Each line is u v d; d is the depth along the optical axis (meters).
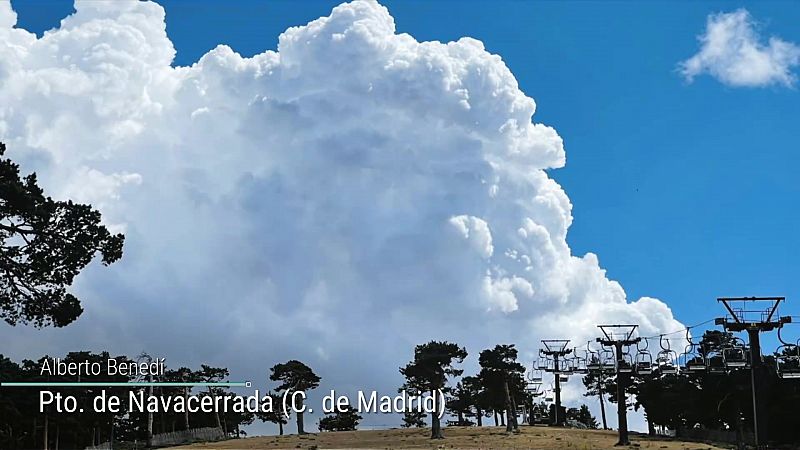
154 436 114.75
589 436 111.69
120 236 64.00
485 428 123.75
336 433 121.06
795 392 100.00
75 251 61.97
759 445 72.06
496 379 116.75
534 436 109.81
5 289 62.41
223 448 99.62
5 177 62.81
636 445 95.62
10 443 92.00
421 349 109.44
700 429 120.06
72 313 62.81
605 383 160.00
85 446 103.81
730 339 81.88
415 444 101.62
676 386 125.88
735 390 101.69
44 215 60.97
